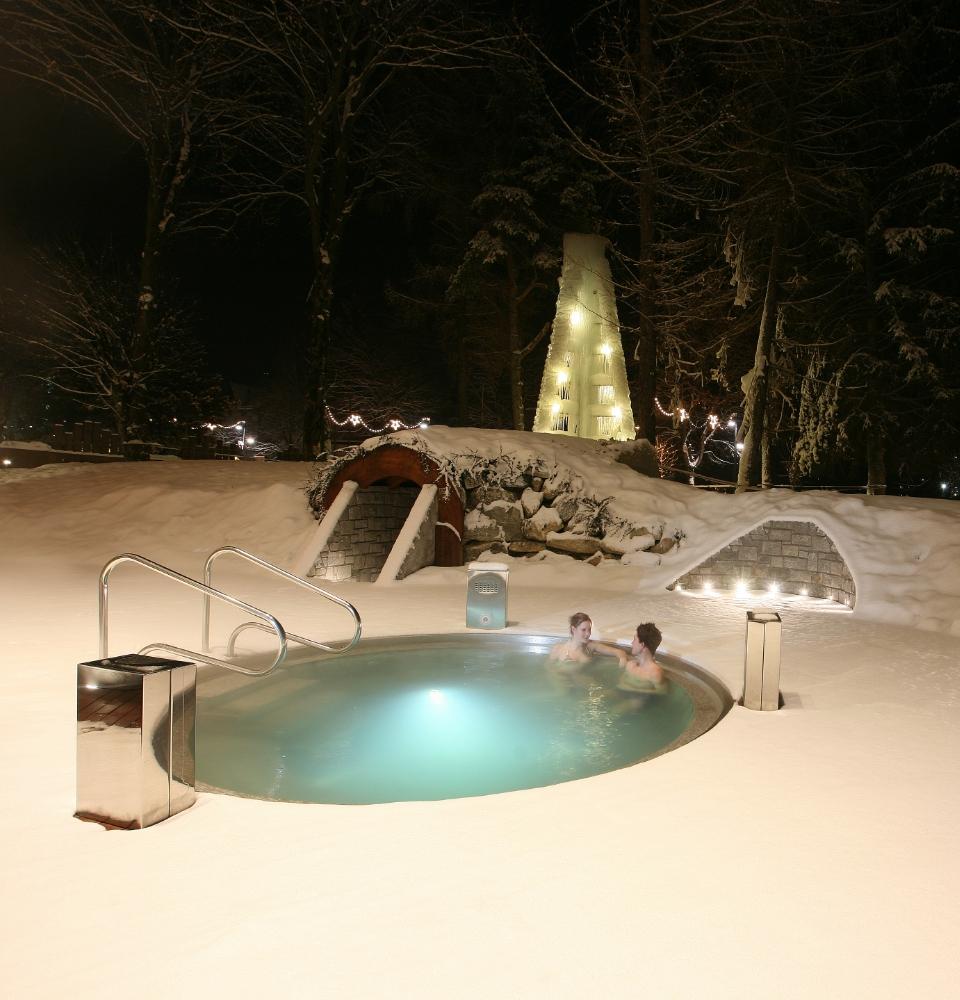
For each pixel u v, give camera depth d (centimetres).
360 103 2325
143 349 2372
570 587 1214
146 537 1441
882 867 329
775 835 358
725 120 1938
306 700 699
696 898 299
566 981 246
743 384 2227
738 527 1217
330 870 319
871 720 548
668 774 439
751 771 444
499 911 288
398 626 869
